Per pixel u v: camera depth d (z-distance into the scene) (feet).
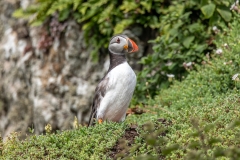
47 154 28.25
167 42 43.27
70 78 54.03
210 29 43.73
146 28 50.42
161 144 26.99
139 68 50.03
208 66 39.19
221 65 37.29
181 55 42.83
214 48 43.34
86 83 52.85
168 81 42.78
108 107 32.94
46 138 29.12
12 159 27.86
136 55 50.11
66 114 53.78
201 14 44.73
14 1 62.85
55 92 54.90
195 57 42.47
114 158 27.04
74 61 53.83
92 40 51.75
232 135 26.27
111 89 32.65
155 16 49.19
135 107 40.09
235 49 37.40
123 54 33.91
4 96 61.72
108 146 27.58
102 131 29.12
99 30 51.60
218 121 28.32
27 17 57.31
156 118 30.58
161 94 40.34
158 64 43.91
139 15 49.52
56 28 55.21
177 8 45.96
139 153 26.76
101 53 52.39
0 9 64.18
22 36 60.29
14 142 29.58
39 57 57.62
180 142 26.78
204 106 31.27
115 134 28.73
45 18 55.36
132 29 50.26
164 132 28.68
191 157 21.86
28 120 58.03
